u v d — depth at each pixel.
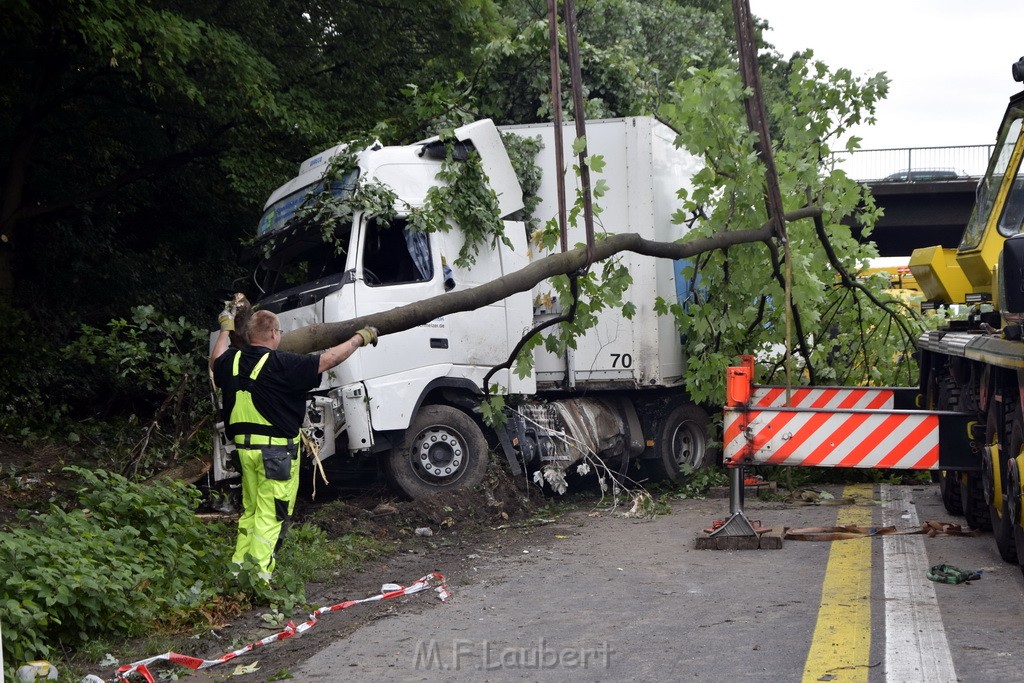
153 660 5.30
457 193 9.86
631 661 5.09
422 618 6.17
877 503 10.13
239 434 6.74
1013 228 8.25
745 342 11.26
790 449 7.75
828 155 10.97
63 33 13.38
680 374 11.58
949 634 5.33
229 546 7.31
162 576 6.37
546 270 8.04
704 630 5.61
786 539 8.22
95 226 16.36
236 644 5.74
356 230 9.46
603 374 11.00
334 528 8.88
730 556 7.65
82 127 15.95
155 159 16.14
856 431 7.64
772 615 5.86
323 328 7.16
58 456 12.41
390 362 9.41
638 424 11.62
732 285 10.58
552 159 11.07
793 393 10.30
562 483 10.40
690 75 10.34
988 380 7.20
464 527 9.30
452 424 9.84
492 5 17.48
